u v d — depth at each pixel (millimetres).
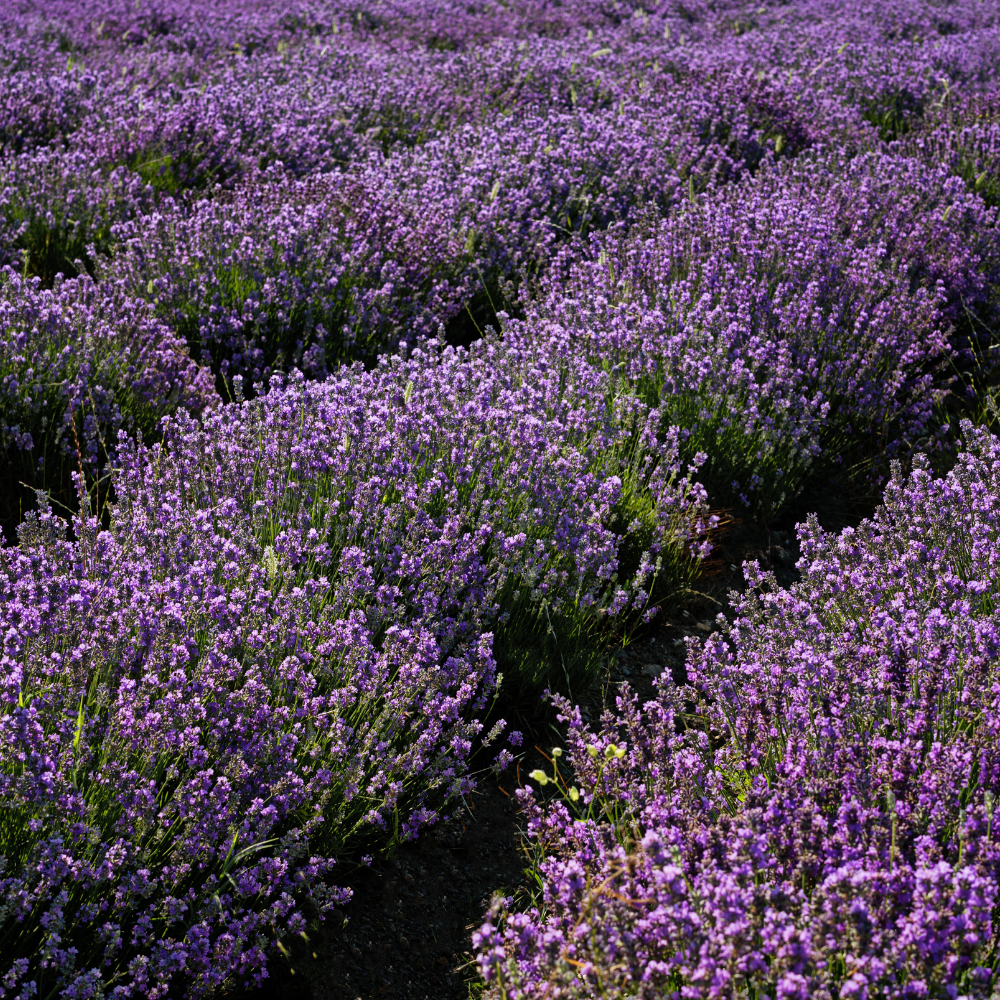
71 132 8320
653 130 8750
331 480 3721
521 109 9523
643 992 1817
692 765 2508
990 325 6230
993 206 7695
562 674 3584
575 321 5180
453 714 2955
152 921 2363
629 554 4160
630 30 14945
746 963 1834
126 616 2723
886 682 2668
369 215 6328
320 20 15312
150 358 4750
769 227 6020
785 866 2170
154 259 5695
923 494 3648
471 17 15797
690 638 3082
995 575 3268
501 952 1989
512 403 4133
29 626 2586
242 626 2861
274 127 8352
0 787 2162
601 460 4219
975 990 1807
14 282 4762
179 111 8172
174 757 2607
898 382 5078
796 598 3359
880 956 1911
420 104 9641
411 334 5805
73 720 2445
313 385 4258
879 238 6367
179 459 3846
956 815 2299
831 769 2396
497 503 3758
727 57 11719
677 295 5426
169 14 14625
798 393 4980
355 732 2922
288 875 2656
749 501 4773
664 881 1969
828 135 8945
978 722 2566
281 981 2510
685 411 4766
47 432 4312
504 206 6969
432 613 3248
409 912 2779
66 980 2121
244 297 5590
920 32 14898
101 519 4117
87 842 2311
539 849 2930
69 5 14602
